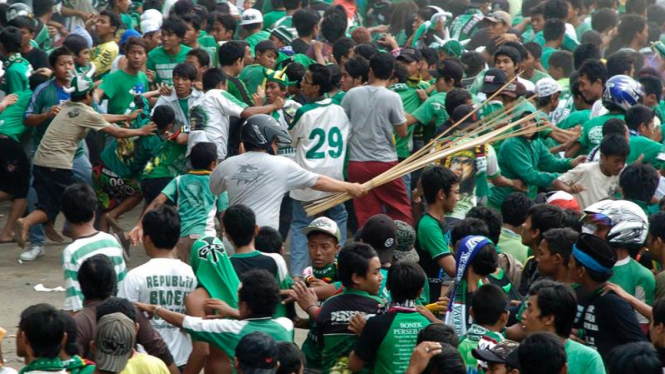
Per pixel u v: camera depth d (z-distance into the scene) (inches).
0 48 1699.1
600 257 810.8
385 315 820.6
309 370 904.3
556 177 1342.3
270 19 2146.9
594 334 818.2
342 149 1366.9
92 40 2082.9
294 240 1390.3
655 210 1219.9
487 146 1302.9
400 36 2183.8
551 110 1475.1
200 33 2032.5
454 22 2272.4
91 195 969.5
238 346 725.9
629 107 1378.0
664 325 743.7
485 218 1032.2
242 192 1107.3
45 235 1608.0
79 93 1449.3
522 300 927.7
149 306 862.5
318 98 1369.3
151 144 1456.7
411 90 1537.9
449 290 953.5
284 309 917.2
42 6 2191.2
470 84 1742.1
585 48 1759.4
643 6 2246.6
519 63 1660.9
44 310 738.2
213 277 903.1
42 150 1453.0
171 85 1724.9
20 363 1106.7
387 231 939.3
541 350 665.6
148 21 1932.8
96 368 741.3
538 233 959.6
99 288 847.1
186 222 1259.8
